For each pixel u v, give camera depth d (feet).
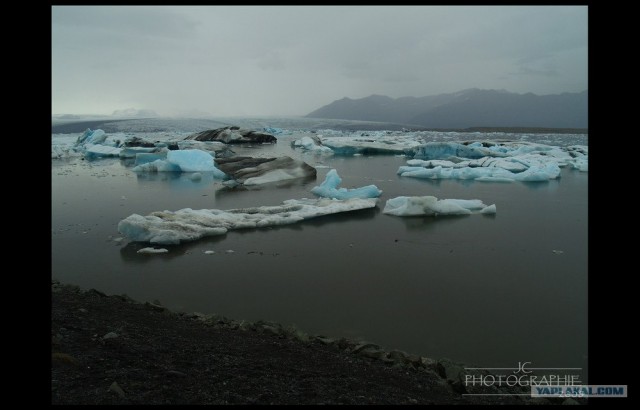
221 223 39.91
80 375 11.35
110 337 14.32
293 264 30.63
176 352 14.21
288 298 24.59
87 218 44.47
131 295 24.99
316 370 14.15
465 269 29.76
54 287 21.48
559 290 25.96
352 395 12.20
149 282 27.14
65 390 10.43
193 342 15.70
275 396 11.55
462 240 36.91
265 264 30.60
